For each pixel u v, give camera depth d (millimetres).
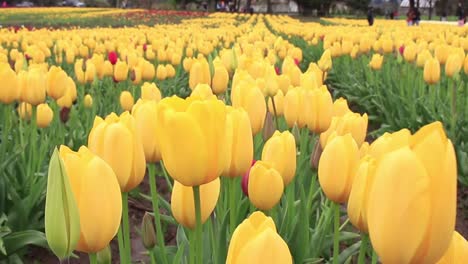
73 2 89938
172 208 1958
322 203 3512
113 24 35000
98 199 1470
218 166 1580
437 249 1163
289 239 2998
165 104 1523
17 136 5215
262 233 1124
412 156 1124
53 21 35125
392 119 8133
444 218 1141
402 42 11531
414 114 7637
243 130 1963
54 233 1410
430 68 6727
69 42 11062
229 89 6547
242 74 3555
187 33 15328
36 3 82500
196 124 1514
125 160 1806
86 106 6242
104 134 1816
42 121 4891
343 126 2842
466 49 10352
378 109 8992
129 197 5633
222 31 16953
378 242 1182
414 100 7801
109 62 7168
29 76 4289
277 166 2225
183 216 1923
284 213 3172
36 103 4363
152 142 2195
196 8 78250
